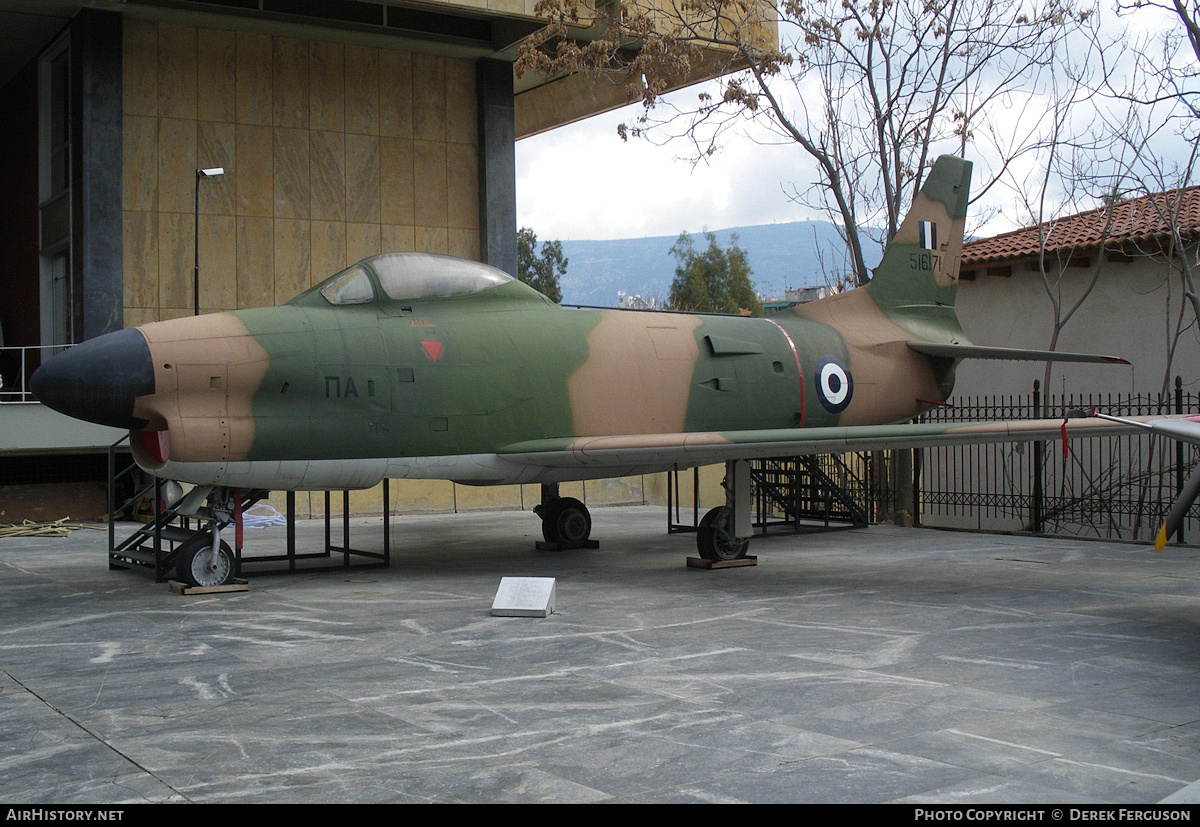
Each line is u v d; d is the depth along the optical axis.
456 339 11.26
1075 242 20.69
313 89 21.20
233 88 20.39
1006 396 22.53
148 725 5.41
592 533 16.89
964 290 23.53
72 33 19.36
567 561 13.02
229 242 20.33
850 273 21.53
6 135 24.16
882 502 18.73
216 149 20.23
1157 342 20.02
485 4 19.16
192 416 9.70
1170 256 18.58
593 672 6.65
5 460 18.84
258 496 11.45
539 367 11.67
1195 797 3.85
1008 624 8.43
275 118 20.81
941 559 13.14
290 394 10.17
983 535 16.52
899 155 19.64
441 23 21.66
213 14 19.33
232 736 5.18
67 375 9.39
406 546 14.89
